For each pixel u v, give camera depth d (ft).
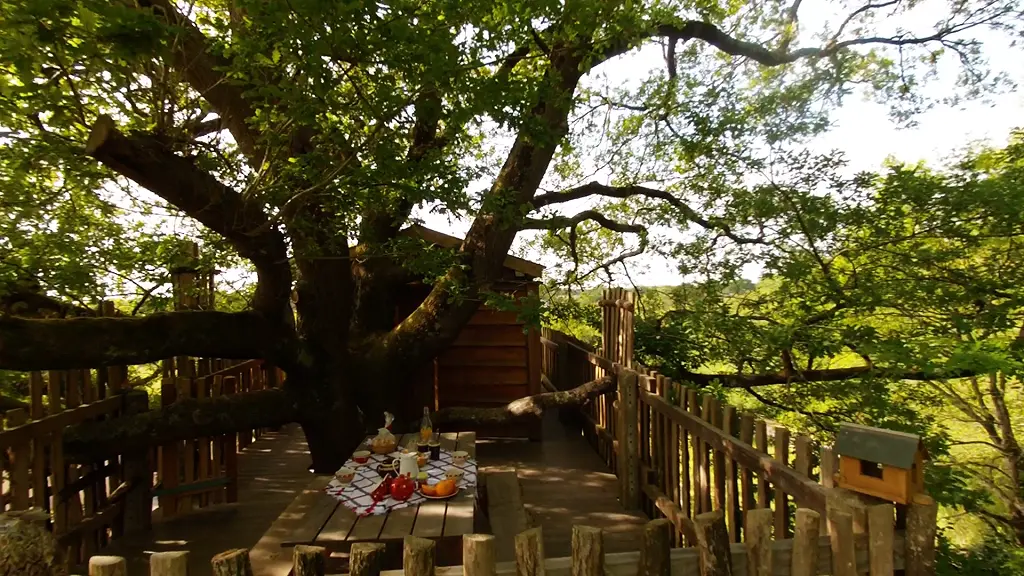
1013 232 17.53
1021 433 29.68
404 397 19.74
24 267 13.55
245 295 21.71
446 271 15.25
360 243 15.17
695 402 12.17
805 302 20.48
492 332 23.40
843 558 6.13
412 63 8.32
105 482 13.26
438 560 11.33
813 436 21.06
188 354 14.15
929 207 18.42
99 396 13.69
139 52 7.01
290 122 10.19
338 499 10.02
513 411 19.75
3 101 8.64
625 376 15.49
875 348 16.78
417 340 18.75
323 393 17.16
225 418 15.05
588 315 24.45
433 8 8.87
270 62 8.72
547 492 16.48
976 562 14.97
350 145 10.09
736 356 22.25
